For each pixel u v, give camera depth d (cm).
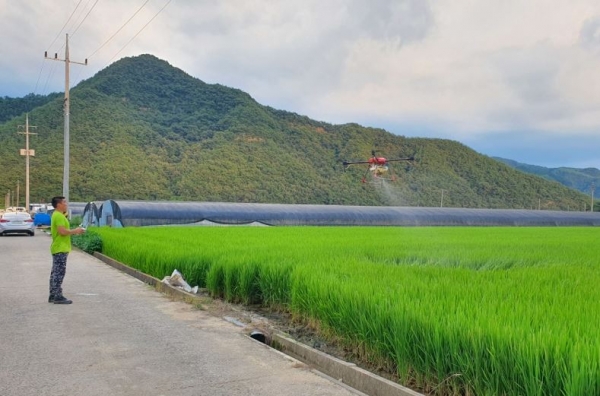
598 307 588
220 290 1084
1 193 6488
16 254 1892
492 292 691
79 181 6638
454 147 10144
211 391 499
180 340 694
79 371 556
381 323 585
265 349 654
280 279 929
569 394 373
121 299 1002
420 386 529
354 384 553
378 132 10556
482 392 455
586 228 3969
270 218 3925
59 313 859
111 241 1816
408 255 1315
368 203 8175
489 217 4784
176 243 1634
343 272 879
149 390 500
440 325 505
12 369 560
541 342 419
